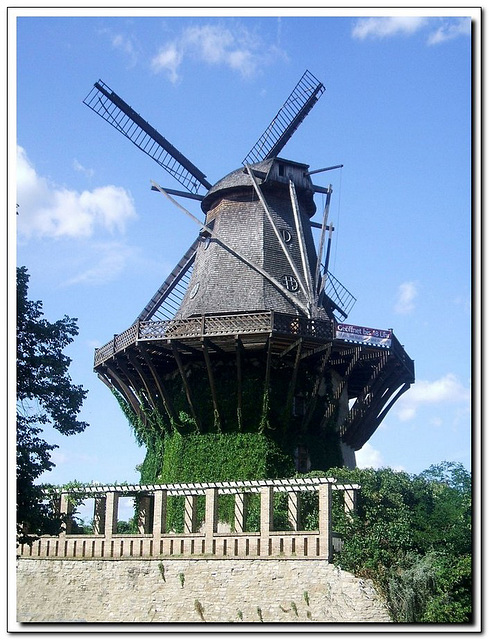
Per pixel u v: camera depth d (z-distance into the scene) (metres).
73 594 37.75
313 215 48.94
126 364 44.00
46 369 34.91
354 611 31.52
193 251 49.56
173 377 44.09
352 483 33.84
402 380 45.22
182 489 37.00
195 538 35.78
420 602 31.14
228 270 44.72
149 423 45.50
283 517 36.50
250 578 33.91
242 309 42.94
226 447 41.44
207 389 42.47
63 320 35.88
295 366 40.06
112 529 37.91
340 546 33.44
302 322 40.16
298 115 49.78
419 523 33.94
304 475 36.75
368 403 42.94
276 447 41.12
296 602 32.62
